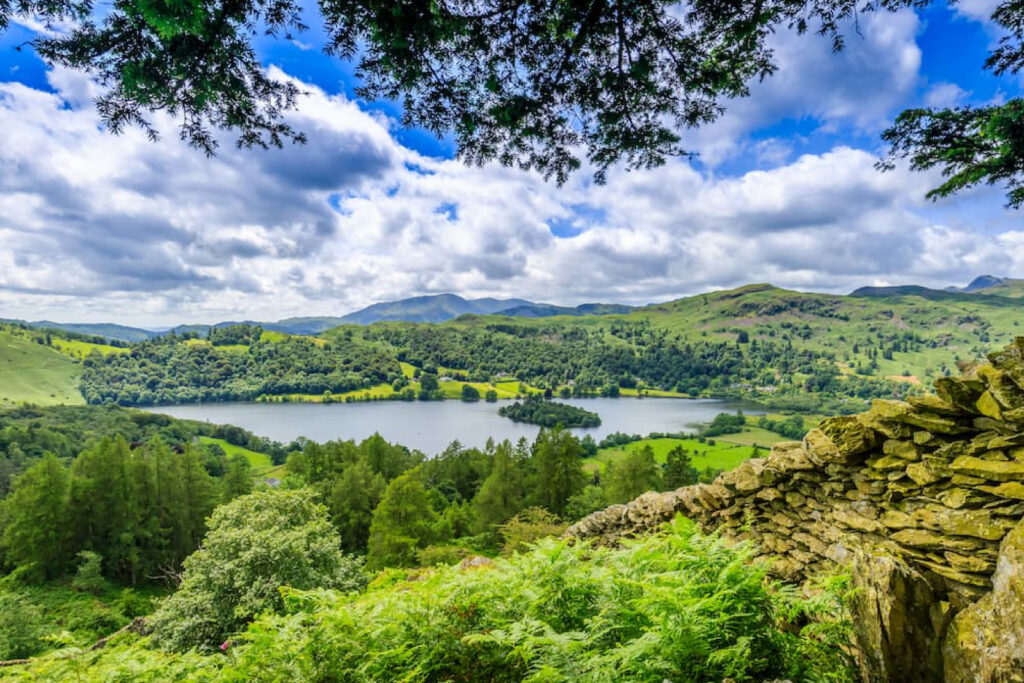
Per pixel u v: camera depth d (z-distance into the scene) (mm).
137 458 44344
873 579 2781
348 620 3102
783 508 5051
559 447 46875
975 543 3127
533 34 3490
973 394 3592
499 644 2742
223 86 3311
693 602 2699
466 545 35625
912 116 5855
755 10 3285
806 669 2734
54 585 36000
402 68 3441
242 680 2955
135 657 3674
